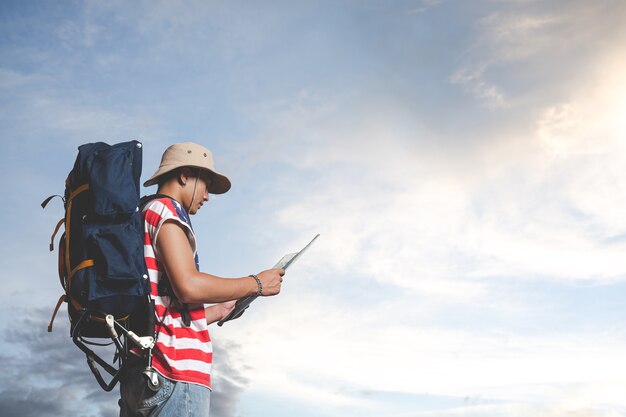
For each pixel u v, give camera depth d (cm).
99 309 278
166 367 282
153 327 283
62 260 300
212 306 333
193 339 289
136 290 277
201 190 316
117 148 294
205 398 288
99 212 279
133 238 279
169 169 308
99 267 275
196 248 301
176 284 284
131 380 286
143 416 285
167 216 292
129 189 284
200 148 317
